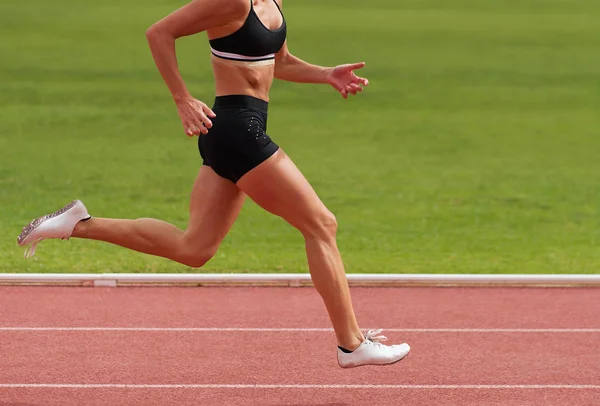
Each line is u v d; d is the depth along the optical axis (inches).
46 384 808.3
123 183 1868.8
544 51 3973.9
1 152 2146.9
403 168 2047.2
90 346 920.3
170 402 768.3
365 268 1293.1
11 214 1589.6
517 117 2706.7
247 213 1614.2
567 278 1173.1
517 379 837.8
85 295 1114.1
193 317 1029.2
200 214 761.0
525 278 1175.0
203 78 3221.0
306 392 797.2
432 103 2915.8
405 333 983.0
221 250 1379.2
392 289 1160.8
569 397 792.3
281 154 738.8
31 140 2292.1
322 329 990.4
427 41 4220.0
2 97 2871.6
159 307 1067.3
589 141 2385.6
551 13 5315.0
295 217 736.3
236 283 1168.8
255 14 731.4
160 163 2066.9
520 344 944.9
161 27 709.3
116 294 1120.8
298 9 5462.6
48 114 2637.8
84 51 3757.4
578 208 1699.1
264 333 973.8
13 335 954.1
